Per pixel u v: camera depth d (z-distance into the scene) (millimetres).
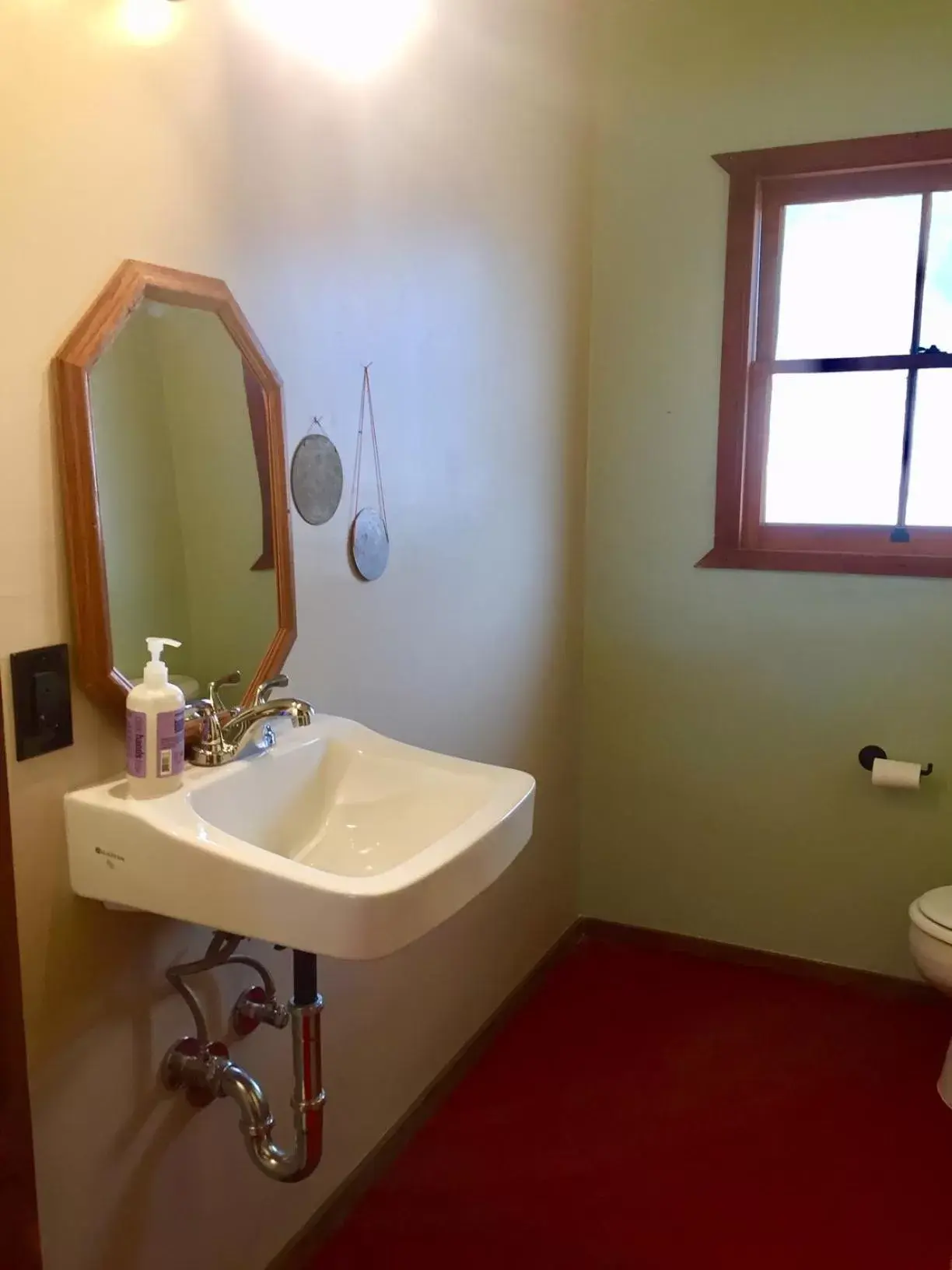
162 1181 1486
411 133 1896
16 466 1162
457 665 2234
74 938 1301
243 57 1475
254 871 1165
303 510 1686
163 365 1347
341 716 1830
